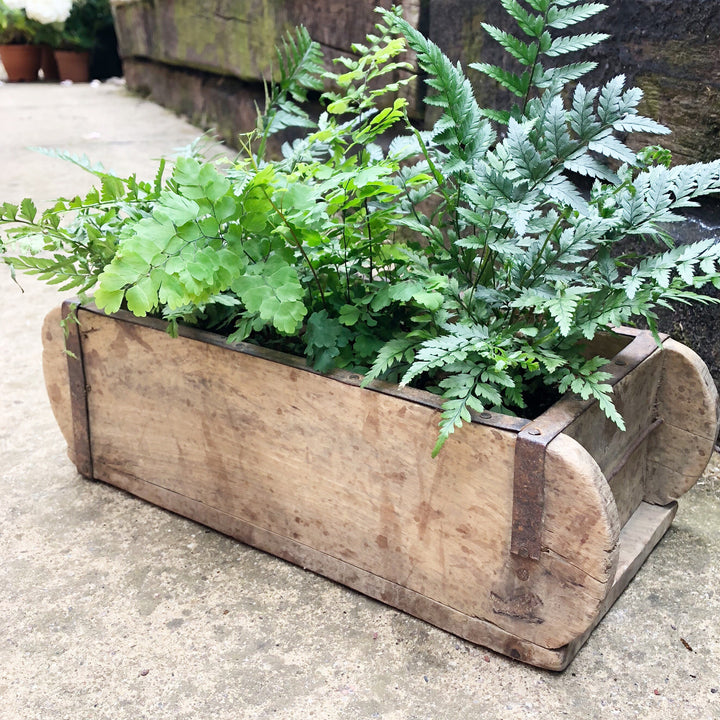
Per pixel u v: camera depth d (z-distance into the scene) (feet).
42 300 10.00
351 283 5.57
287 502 5.25
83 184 13.89
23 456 6.77
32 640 4.83
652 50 6.53
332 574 5.22
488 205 4.35
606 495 4.03
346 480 4.89
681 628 4.85
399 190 4.76
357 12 9.98
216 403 5.33
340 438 4.81
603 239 4.71
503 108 7.98
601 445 4.79
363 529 4.95
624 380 4.89
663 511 5.60
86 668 4.62
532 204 4.26
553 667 4.45
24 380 8.05
